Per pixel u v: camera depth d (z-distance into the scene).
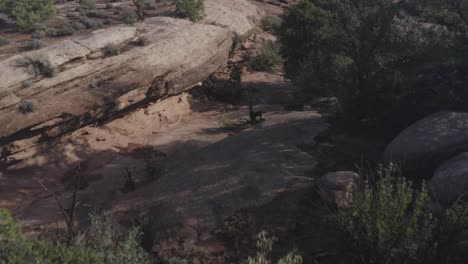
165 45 31.56
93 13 38.97
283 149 17.12
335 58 20.06
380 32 18.72
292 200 13.45
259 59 43.25
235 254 11.81
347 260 9.57
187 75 32.16
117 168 23.20
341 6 19.81
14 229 8.38
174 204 14.81
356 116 18.50
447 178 10.96
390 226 8.62
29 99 24.19
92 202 19.44
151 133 28.72
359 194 9.62
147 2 44.19
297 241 11.49
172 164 22.22
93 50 28.48
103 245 9.78
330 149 16.61
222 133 27.75
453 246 8.33
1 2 36.09
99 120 27.03
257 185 14.66
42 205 19.72
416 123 14.65
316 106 28.25
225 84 37.69
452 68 17.00
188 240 12.73
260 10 55.88
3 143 22.83
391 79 17.92
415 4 19.17
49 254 7.47
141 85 28.34
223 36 37.84
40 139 24.38
